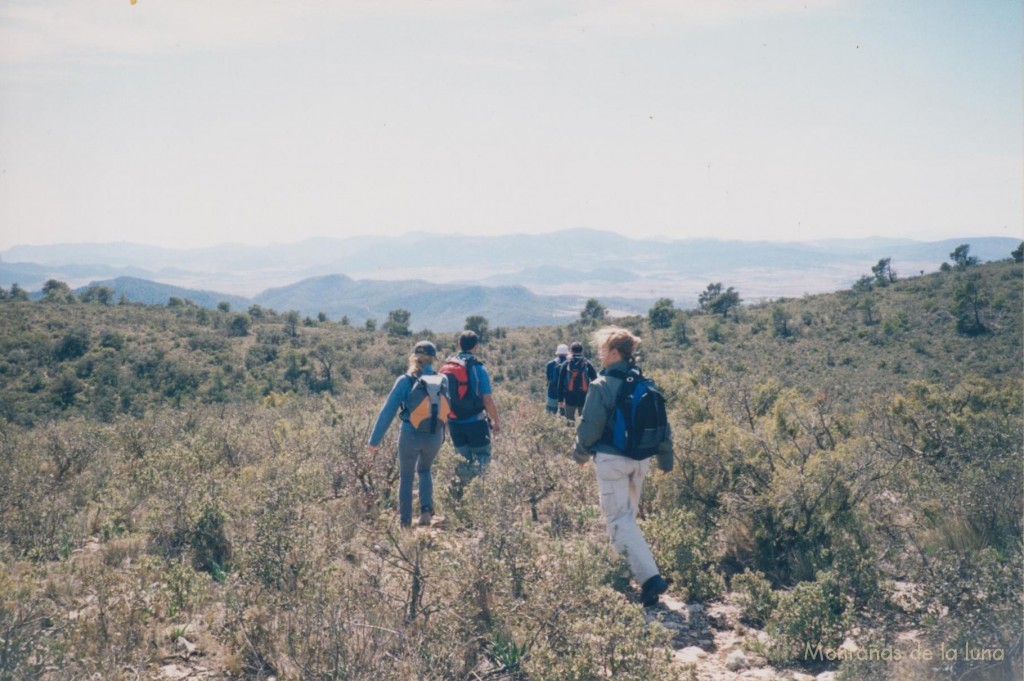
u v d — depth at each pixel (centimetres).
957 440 700
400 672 332
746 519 540
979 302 12600
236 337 16338
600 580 436
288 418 1385
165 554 518
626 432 471
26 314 14088
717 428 610
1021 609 348
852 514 522
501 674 352
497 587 388
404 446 620
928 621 376
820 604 399
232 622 392
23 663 325
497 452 752
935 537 511
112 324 14912
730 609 463
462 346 727
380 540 526
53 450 848
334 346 15350
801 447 672
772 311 15025
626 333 487
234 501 559
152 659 363
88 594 425
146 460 789
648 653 345
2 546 525
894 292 16038
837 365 11338
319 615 363
